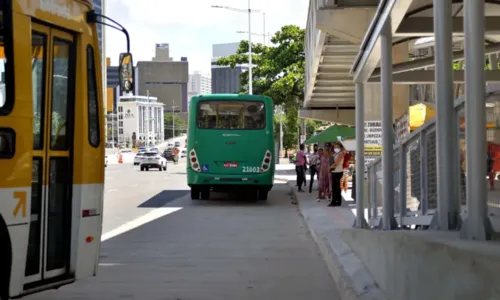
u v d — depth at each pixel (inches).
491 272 145.0
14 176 209.8
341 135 1083.9
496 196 218.5
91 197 254.8
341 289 313.0
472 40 199.3
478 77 199.0
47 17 229.6
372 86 720.3
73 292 317.4
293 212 754.8
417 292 208.2
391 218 352.5
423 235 220.1
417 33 406.9
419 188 334.0
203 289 330.3
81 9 253.9
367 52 386.0
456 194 241.1
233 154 834.8
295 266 400.2
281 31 1702.8
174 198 961.5
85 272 251.1
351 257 373.7
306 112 1389.0
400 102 743.7
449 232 226.5
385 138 348.8
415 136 332.2
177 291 324.2
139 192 1087.0
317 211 703.7
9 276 208.4
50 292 315.6
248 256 437.1
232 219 677.3
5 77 209.3
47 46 233.5
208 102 841.5
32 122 218.5
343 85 1100.5
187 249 467.8
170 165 2829.7
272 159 841.5
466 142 202.8
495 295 142.1
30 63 218.1
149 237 532.7
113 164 2778.1
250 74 1708.9
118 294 315.6
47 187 233.3
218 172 835.4
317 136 1095.0
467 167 202.5
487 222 199.9
